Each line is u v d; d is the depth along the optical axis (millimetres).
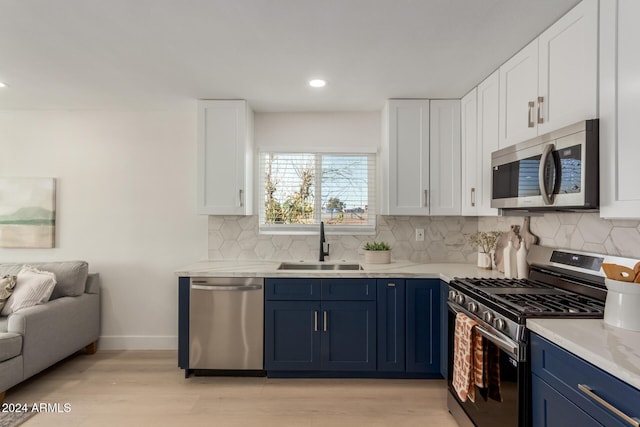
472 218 3367
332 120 3420
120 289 3414
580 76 1607
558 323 1438
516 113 2158
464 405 2080
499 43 2057
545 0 1641
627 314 1355
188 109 3361
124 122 3404
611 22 1419
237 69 2443
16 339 2414
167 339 3412
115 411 2320
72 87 2779
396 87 2773
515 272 2445
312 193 3459
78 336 3053
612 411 1048
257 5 1701
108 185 3408
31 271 2961
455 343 2051
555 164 1667
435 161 3020
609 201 1419
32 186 3365
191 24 1873
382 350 2717
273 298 2732
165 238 3434
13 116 3387
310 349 2736
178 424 2180
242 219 3418
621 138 1366
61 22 1849
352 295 2721
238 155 3049
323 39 2035
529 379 1497
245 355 2748
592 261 1853
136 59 2289
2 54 2215
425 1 1671
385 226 3389
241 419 2236
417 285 2711
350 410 2346
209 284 2756
